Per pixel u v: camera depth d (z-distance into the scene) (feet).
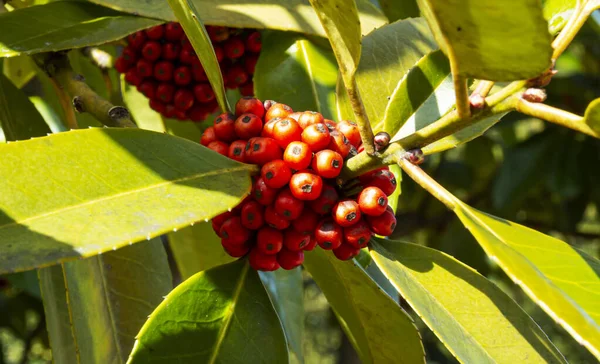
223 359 0.88
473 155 2.87
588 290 0.76
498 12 0.68
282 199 0.87
